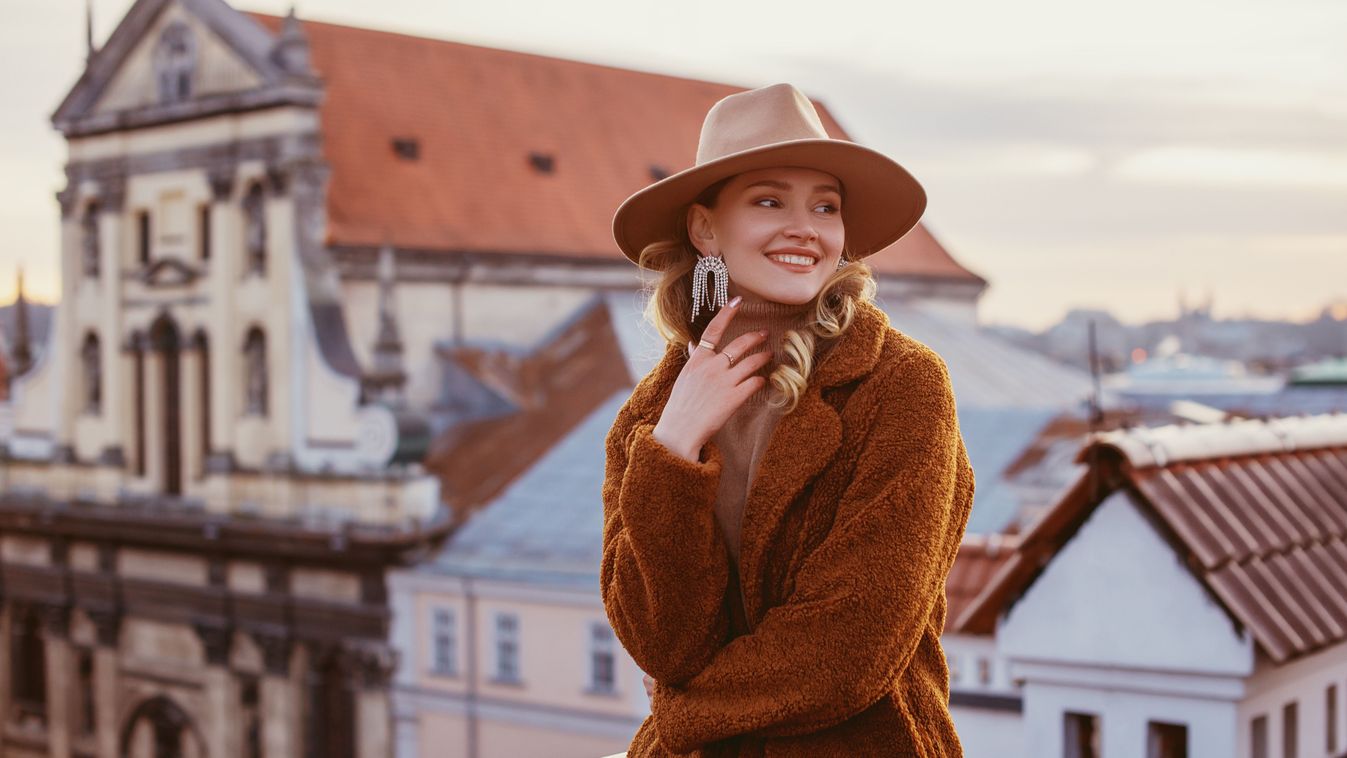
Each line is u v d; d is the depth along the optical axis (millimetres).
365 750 39531
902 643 2609
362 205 44531
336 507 40625
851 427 2756
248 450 43031
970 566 12305
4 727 49250
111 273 46938
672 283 3094
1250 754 7207
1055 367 52000
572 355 45719
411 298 44469
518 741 36625
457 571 37219
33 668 49031
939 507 2664
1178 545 7172
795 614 2637
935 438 2697
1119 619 7332
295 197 42438
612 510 3082
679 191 2930
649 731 3049
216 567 42938
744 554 2764
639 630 2785
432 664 38281
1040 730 7641
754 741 2758
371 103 47688
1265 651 6934
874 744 2719
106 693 46062
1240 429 8047
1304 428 8445
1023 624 7633
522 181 49031
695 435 2760
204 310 44344
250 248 43531
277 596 41281
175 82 45125
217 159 43938
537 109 51719
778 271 2850
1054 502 7477
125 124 46125
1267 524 7465
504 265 46062
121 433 46625
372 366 41281
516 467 40750
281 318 42406
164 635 44625
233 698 42750
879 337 2820
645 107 55094
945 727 2781
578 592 35344
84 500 47500
